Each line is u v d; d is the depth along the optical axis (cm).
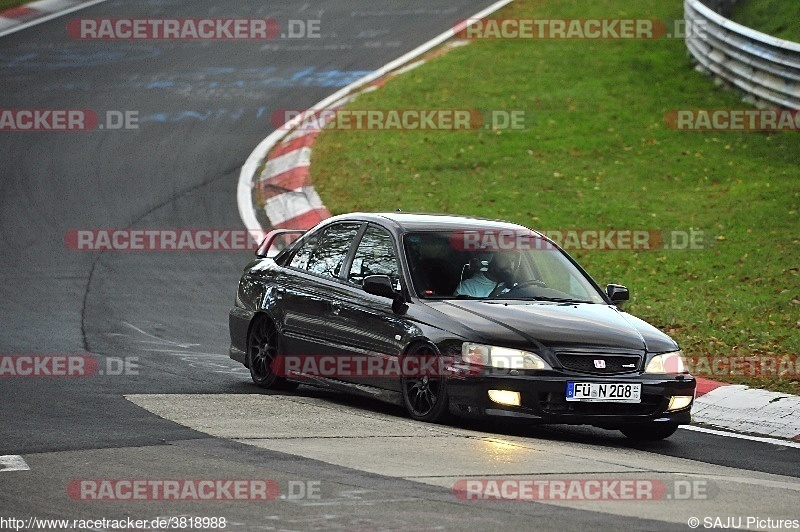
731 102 9381
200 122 9281
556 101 9588
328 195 7569
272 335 4106
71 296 5675
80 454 2925
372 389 3706
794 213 6962
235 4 12812
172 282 6019
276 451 2991
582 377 3375
